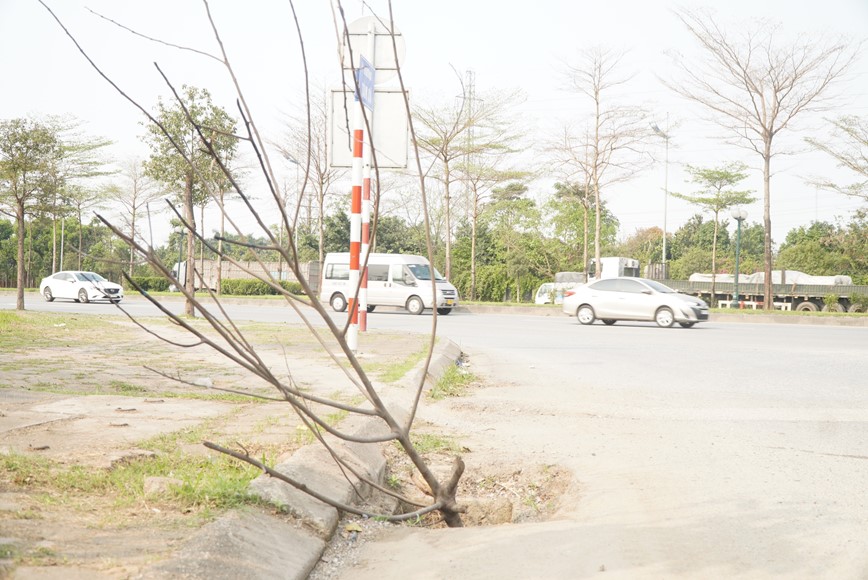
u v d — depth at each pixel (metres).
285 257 2.71
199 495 3.27
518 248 51.09
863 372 10.44
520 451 5.30
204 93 16.44
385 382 7.86
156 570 2.40
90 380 7.49
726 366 11.11
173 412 5.70
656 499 3.96
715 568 2.91
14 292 45.12
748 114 31.02
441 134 35.53
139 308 27.19
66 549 2.52
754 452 5.21
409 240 53.06
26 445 4.25
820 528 3.45
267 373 2.84
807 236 69.12
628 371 10.40
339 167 10.62
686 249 84.94
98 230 41.50
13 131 20.88
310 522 3.30
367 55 10.12
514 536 3.36
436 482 3.65
